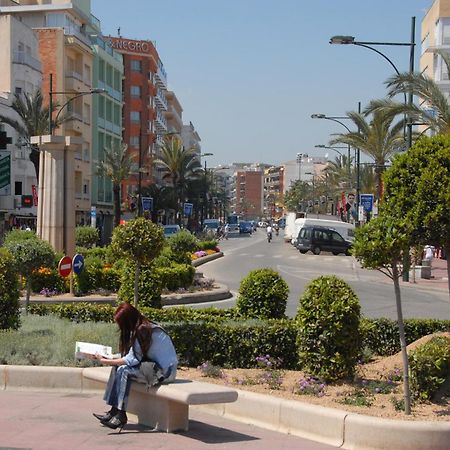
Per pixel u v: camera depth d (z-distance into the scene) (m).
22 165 57.91
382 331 12.45
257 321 12.12
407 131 36.53
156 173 109.88
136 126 100.06
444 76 65.25
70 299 21.64
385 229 8.18
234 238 109.00
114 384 8.27
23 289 22.05
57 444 7.60
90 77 74.19
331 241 61.28
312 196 142.62
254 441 7.93
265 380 10.08
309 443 7.90
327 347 9.94
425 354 9.00
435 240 10.15
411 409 8.54
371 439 7.60
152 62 101.50
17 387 10.16
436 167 10.00
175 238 38.28
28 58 59.41
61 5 71.25
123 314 8.34
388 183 10.39
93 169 76.44
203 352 11.33
